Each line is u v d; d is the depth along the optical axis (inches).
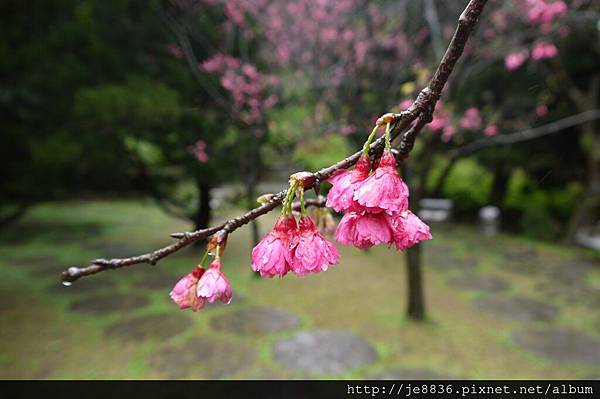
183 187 400.2
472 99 295.0
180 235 30.7
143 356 150.1
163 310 191.2
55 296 207.2
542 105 283.4
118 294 211.0
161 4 247.1
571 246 330.0
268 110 275.9
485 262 282.4
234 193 320.5
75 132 218.1
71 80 213.2
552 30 193.6
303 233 29.4
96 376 136.8
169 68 252.7
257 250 30.0
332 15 266.7
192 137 245.9
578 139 350.9
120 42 254.2
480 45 194.5
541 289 228.2
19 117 238.7
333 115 255.6
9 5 195.2
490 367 144.9
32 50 204.1
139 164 274.4
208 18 258.8
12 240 322.0
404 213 28.6
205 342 160.7
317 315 187.3
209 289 29.9
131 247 306.7
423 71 166.9
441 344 161.3
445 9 219.3
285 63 282.0
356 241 28.8
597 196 331.6
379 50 245.0
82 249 299.9
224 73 257.6
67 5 227.1
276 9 283.7
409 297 183.9
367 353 153.6
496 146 343.3
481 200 446.9
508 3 190.9
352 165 30.1
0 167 245.4
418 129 29.2
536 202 421.4
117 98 191.8
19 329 169.5
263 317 184.7
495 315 191.2
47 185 250.4
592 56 304.3
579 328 177.9
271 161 347.9
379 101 209.6
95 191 303.7
